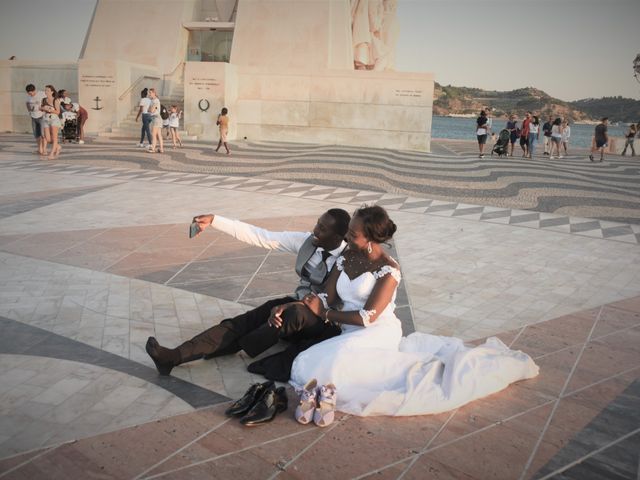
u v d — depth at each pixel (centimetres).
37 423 297
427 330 452
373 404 311
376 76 2258
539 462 277
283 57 2556
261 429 300
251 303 502
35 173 1226
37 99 1502
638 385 361
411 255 678
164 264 609
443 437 296
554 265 646
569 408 330
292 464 269
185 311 477
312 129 2333
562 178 1455
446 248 713
